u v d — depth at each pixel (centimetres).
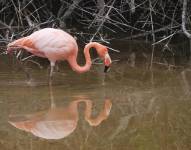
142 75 1606
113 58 1855
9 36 2052
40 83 1472
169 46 2108
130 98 1356
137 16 2284
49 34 1493
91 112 1248
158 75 1612
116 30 2275
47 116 1209
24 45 1516
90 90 1418
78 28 2245
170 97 1372
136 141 1070
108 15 2100
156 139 1077
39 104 1281
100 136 1096
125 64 1762
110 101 1327
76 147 1026
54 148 1016
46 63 1736
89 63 1522
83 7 2262
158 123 1184
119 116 1229
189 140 1072
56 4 2281
